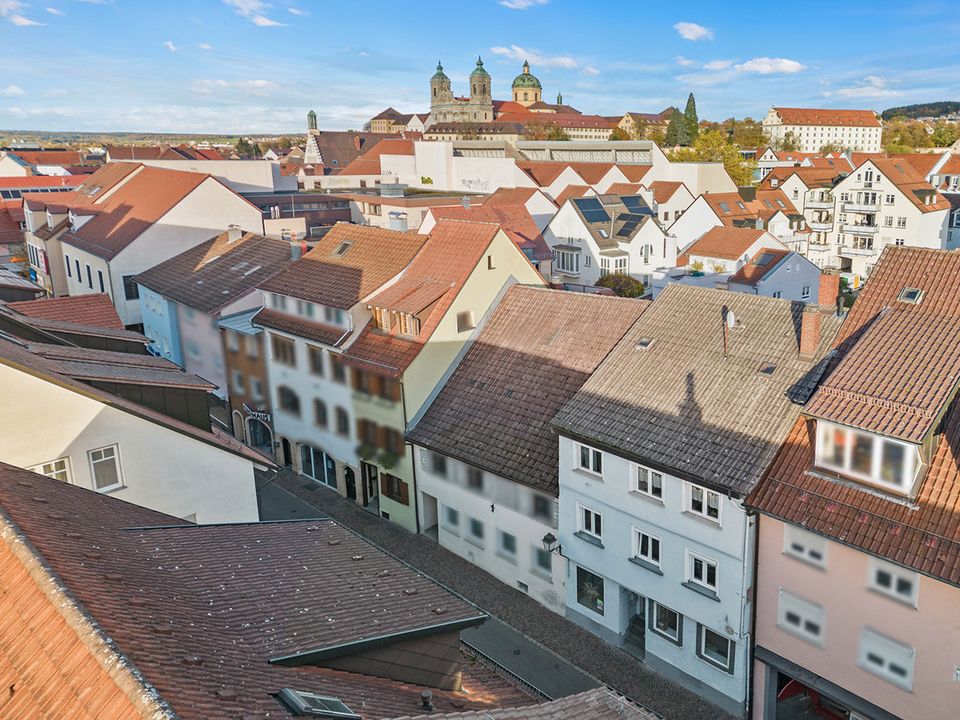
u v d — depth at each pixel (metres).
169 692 9.95
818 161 129.88
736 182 128.88
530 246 68.94
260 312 40.00
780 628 22.47
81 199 68.12
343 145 184.75
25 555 12.59
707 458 23.25
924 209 87.62
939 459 20.11
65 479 22.75
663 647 25.95
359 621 15.91
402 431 33.78
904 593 19.45
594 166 105.69
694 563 24.27
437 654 16.89
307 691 12.80
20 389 21.56
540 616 29.39
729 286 62.41
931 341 21.45
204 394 27.73
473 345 35.41
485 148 124.88
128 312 54.53
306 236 65.19
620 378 27.56
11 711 10.25
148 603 13.15
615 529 26.23
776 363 25.00
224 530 19.48
